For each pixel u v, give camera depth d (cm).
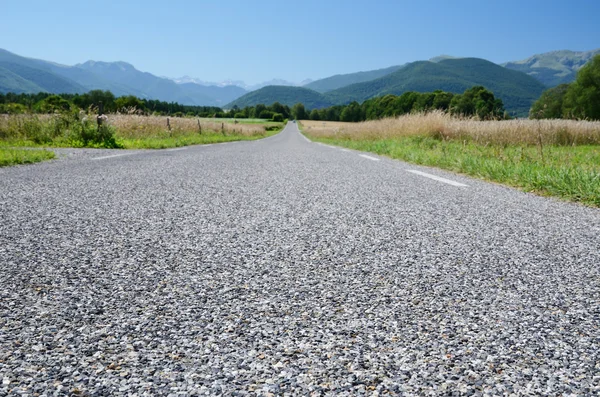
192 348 113
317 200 344
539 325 128
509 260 193
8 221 256
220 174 516
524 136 1137
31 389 93
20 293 149
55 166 582
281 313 135
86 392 93
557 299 149
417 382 98
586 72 4456
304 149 1226
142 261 186
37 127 1166
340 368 104
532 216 292
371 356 109
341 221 270
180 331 122
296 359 108
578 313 137
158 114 1847
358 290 155
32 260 184
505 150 875
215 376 100
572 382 98
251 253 200
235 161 707
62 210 292
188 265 182
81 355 108
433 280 166
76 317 130
